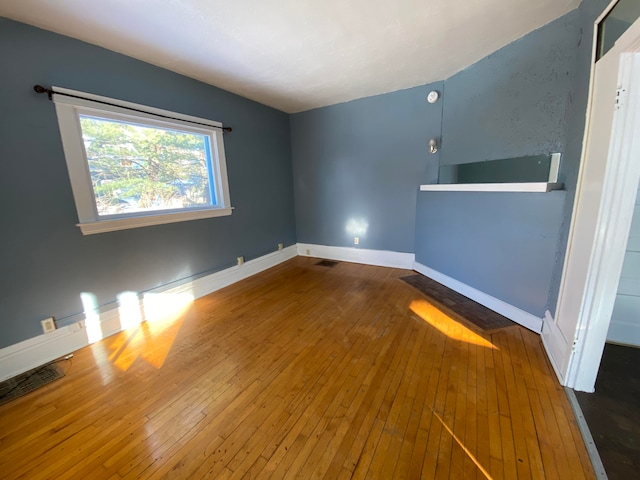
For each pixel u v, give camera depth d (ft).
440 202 9.87
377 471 3.69
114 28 6.06
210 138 9.93
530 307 6.91
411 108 10.77
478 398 4.85
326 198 13.74
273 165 12.96
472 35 6.85
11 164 5.73
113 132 7.37
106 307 7.38
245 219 11.60
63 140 6.38
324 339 6.89
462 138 9.37
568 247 5.44
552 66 6.33
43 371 5.98
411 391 5.08
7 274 5.81
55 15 5.52
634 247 5.93
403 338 6.82
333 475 3.66
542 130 6.70
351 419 4.52
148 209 8.38
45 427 4.57
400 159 11.46
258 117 11.86
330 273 11.99
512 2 5.58
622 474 3.54
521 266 7.03
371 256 13.09
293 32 6.42
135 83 7.55
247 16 5.75
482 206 8.07
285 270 12.61
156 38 6.52
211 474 3.73
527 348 6.23
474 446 3.98
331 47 7.18
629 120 3.95
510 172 7.64
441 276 10.27
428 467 3.71
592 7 5.08
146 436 4.34
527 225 6.76
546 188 6.21
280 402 4.94
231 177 10.76
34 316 6.19
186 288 9.38
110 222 7.26
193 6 5.37
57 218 6.43
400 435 4.20
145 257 8.18
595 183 4.54
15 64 5.65
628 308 6.20
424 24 6.28
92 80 6.75
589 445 3.94
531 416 4.45
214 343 6.88
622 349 6.11
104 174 7.29
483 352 6.14
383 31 6.51
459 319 7.64
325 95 11.10
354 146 12.39
